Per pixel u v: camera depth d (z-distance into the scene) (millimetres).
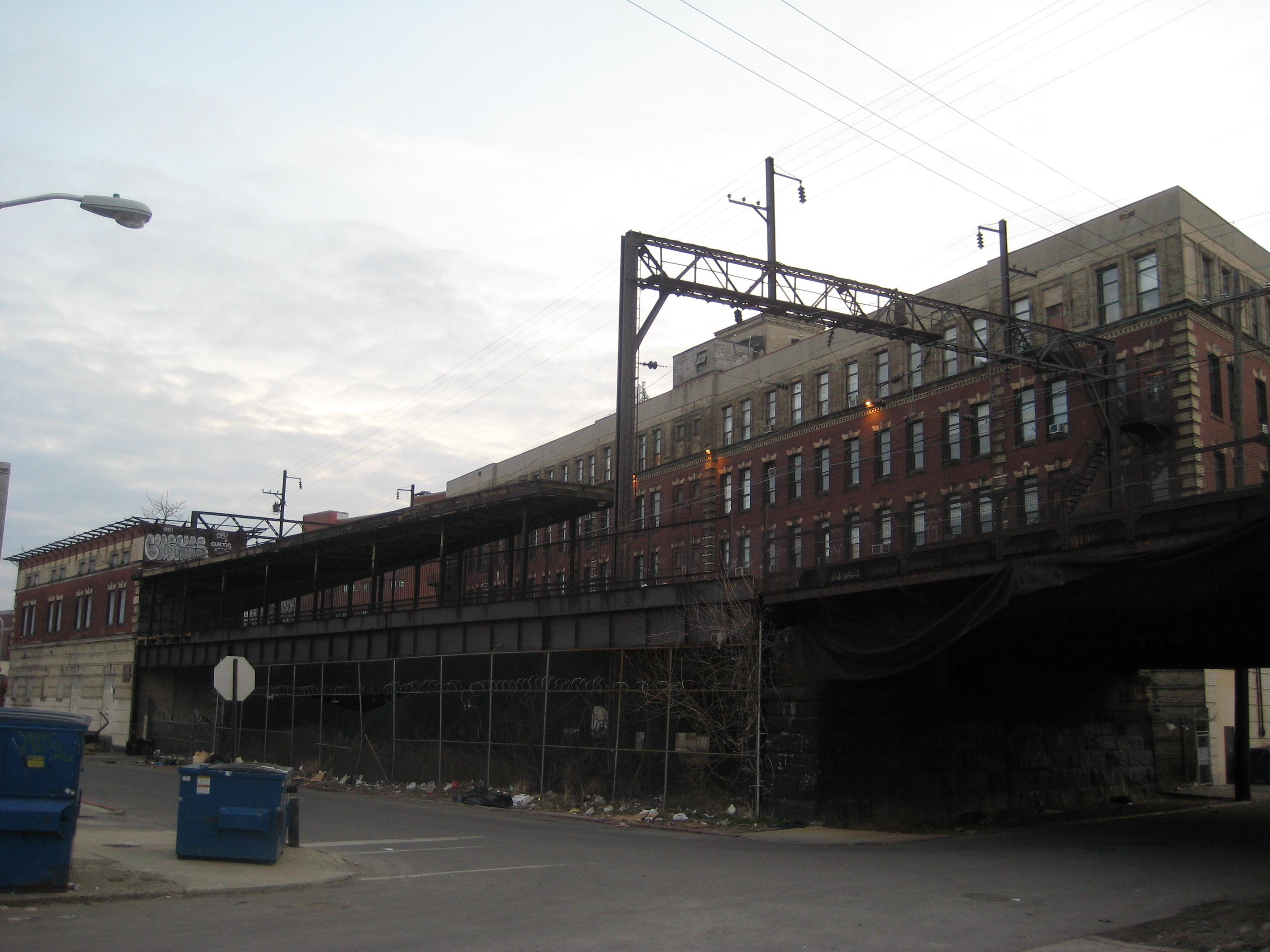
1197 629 22516
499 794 28219
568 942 9078
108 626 64562
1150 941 9914
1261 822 26422
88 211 15586
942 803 26562
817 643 23812
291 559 52094
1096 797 32125
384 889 12461
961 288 48156
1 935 8969
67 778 11109
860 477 52250
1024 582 18141
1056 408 42406
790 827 23281
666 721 27828
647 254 29672
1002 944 9500
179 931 9383
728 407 63594
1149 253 40031
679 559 63625
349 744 37344
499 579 77500
